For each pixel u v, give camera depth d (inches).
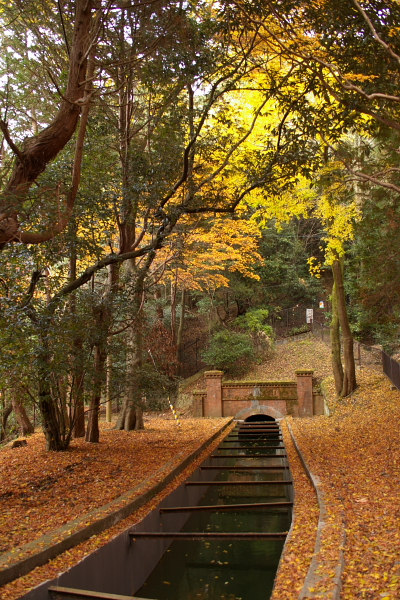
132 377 545.3
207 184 548.7
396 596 156.6
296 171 489.4
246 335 1237.7
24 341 360.5
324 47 401.7
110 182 510.3
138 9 425.7
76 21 344.8
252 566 322.7
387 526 228.4
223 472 622.5
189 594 282.7
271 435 798.5
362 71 386.0
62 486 359.6
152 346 928.3
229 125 506.3
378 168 504.1
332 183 526.9
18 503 313.0
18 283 384.5
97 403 574.6
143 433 684.1
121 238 576.7
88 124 510.3
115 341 524.7
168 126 503.2
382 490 299.9
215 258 801.6
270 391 982.4
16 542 236.8
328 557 195.2
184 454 504.7
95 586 234.8
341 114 410.3
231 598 273.1
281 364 1175.0
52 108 522.3
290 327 1513.3
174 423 855.1
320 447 498.0
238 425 899.4
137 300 522.6
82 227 482.9
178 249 576.4
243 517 432.1
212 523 416.2
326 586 165.9
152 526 323.3
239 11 404.5
